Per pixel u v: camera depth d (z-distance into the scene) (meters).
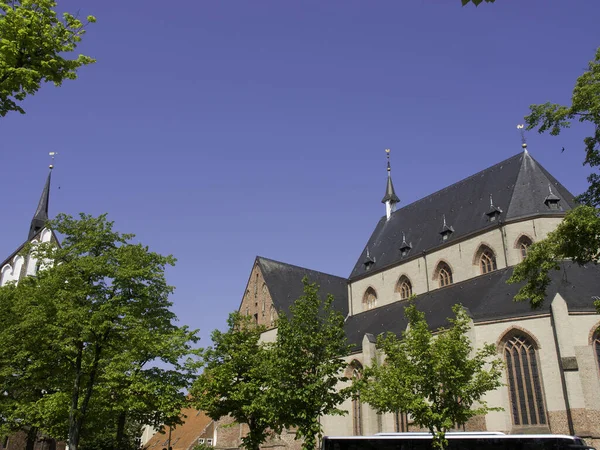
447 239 61.72
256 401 37.31
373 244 75.75
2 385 38.56
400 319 58.88
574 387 40.00
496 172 62.47
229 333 43.88
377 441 32.88
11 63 18.36
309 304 37.59
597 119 27.05
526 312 43.94
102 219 39.00
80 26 19.61
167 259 39.81
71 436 33.22
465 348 34.16
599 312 29.22
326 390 35.50
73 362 35.56
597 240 26.73
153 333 37.88
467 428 43.53
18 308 36.81
